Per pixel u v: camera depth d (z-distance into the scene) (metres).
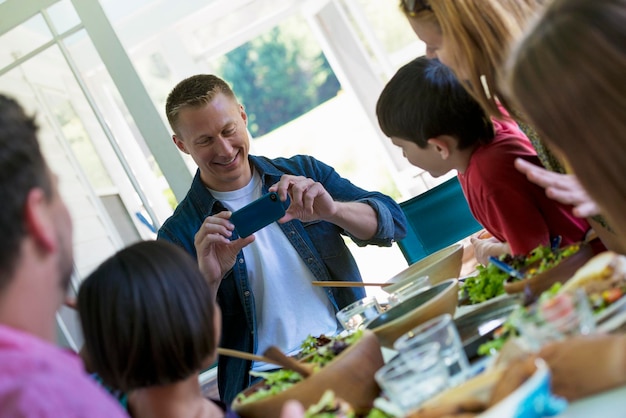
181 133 2.19
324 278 2.14
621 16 0.76
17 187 0.71
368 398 1.03
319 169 2.35
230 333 2.10
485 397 0.78
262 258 2.13
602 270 0.96
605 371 0.73
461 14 1.33
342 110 7.70
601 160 0.78
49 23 2.90
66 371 0.67
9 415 0.62
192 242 2.21
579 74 0.77
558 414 0.70
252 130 10.04
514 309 1.12
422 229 2.34
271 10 4.76
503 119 1.39
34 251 0.72
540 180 1.15
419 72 1.55
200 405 1.10
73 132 2.99
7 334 0.67
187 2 4.52
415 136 1.58
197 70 4.71
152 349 1.00
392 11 5.70
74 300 1.16
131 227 3.06
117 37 2.87
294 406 0.87
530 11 1.32
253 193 2.27
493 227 1.59
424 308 1.17
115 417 0.67
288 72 9.87
